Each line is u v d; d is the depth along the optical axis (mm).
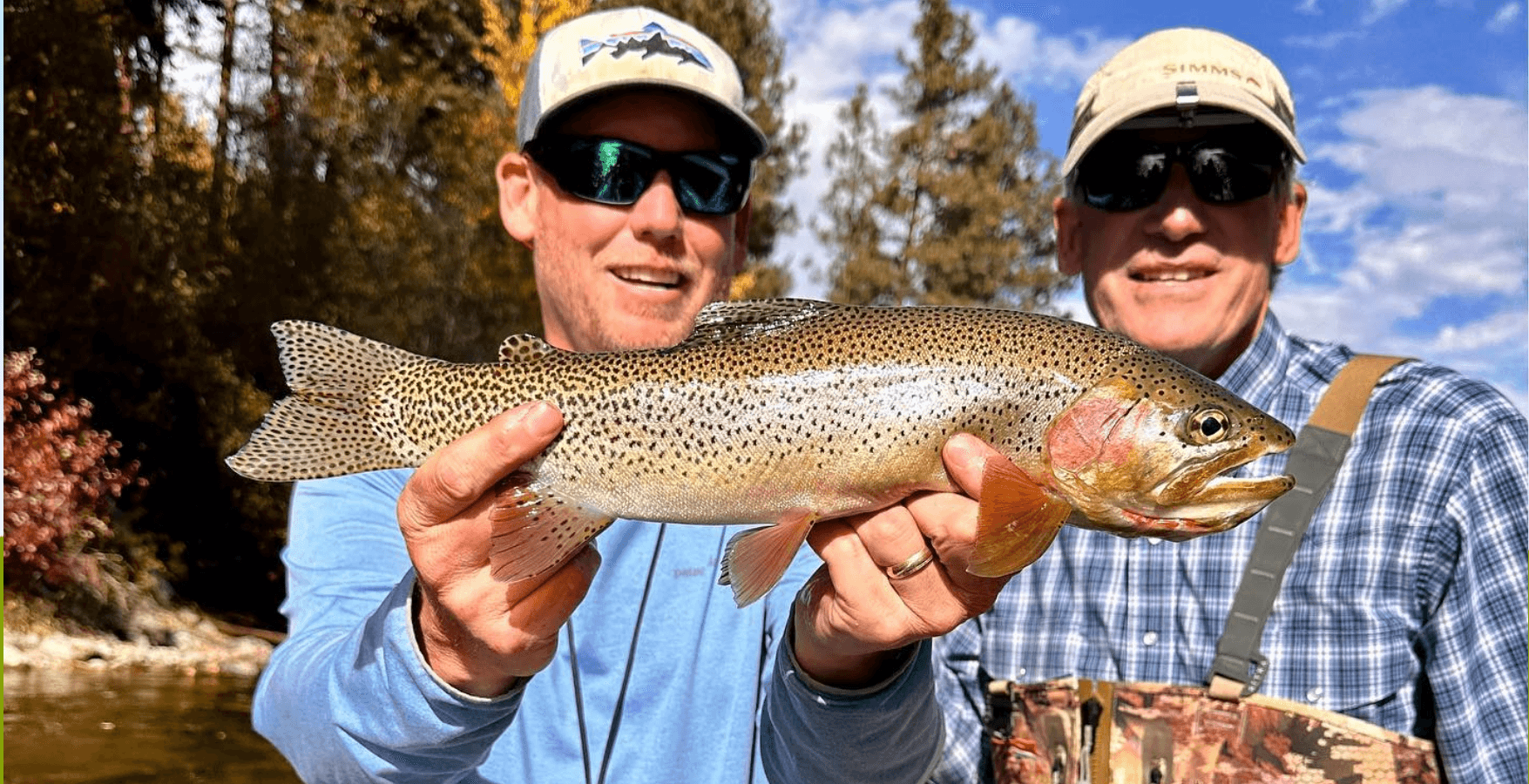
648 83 611
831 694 425
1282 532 598
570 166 625
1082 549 648
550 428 390
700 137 634
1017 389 417
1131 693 600
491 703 412
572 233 631
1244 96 635
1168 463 421
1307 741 562
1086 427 419
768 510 416
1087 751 602
